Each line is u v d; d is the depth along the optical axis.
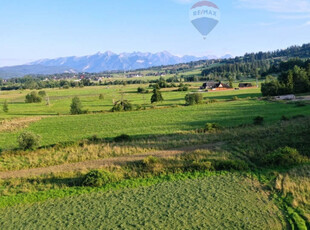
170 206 21.97
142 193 24.44
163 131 49.91
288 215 20.14
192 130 48.19
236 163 29.16
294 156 30.02
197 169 29.11
